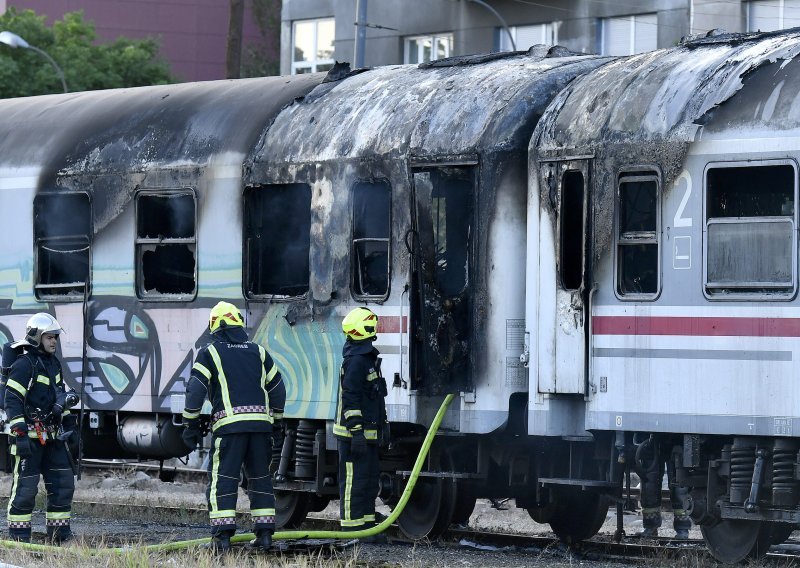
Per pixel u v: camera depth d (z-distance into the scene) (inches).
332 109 1475.1
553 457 1327.5
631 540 1465.3
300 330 1444.4
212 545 1176.2
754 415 1138.7
